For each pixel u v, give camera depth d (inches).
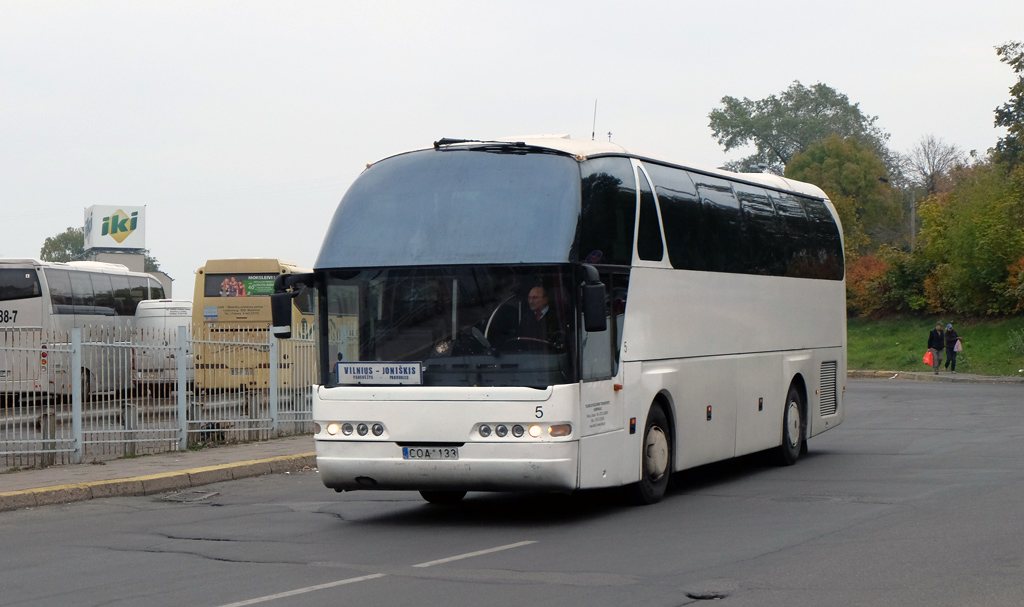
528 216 412.2
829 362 700.0
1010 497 452.8
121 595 295.3
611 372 434.3
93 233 3262.8
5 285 1175.6
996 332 1881.2
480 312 406.0
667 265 488.7
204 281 1162.6
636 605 271.0
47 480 549.0
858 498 467.2
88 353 639.1
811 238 676.1
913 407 1104.2
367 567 328.8
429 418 403.2
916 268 2145.7
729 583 294.7
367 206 435.2
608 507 464.1
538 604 273.6
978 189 2000.5
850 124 3895.2
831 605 266.8
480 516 446.0
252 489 569.3
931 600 269.7
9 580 322.3
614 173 450.6
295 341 824.3
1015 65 1908.2
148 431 678.5
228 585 304.5
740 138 3836.1
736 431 557.9
